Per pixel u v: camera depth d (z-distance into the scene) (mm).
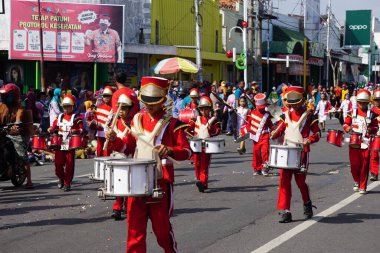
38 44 29422
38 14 29250
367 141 12344
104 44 30312
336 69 61219
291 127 9859
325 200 11805
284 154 9352
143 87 6789
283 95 10055
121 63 32812
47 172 16609
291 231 9242
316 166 17125
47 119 23078
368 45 65625
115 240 8836
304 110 9906
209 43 41344
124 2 33281
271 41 47781
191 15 39062
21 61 30688
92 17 30031
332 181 14312
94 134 20188
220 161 18641
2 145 13344
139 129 6855
